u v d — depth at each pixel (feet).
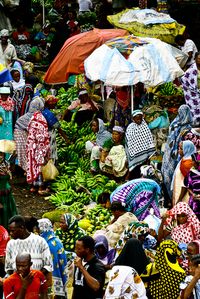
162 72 50.57
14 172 53.11
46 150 49.93
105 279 34.24
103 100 55.88
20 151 50.72
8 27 80.18
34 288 30.83
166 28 59.11
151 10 60.44
